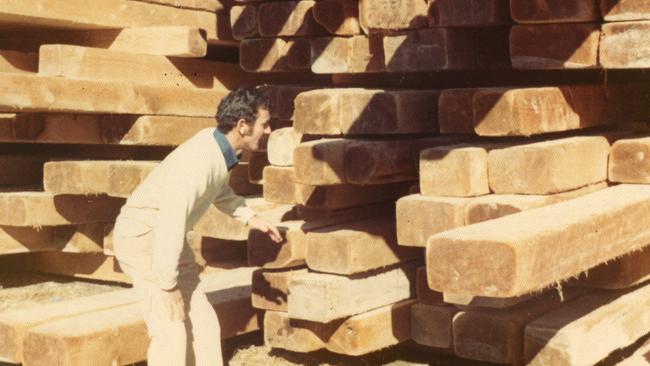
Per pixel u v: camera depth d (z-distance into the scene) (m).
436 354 5.09
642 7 4.13
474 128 4.34
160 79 6.24
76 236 6.31
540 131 4.35
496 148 4.44
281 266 4.87
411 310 4.83
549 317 4.21
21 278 6.82
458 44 4.84
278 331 4.96
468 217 4.20
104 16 6.09
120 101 5.74
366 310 4.81
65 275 6.86
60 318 4.65
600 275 4.51
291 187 4.96
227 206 4.63
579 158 4.43
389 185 5.32
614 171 4.67
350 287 4.71
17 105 5.17
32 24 6.04
